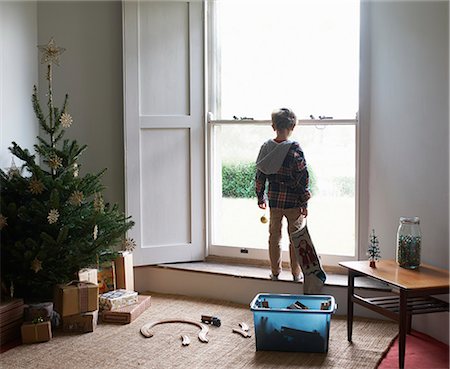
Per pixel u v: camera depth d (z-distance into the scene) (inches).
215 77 174.4
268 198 153.6
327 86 162.6
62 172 142.6
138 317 147.7
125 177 168.7
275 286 155.9
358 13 157.6
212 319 142.3
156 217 171.6
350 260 159.5
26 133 165.5
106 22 173.2
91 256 139.1
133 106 168.4
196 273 166.2
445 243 128.3
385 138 148.5
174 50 171.0
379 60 150.3
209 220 176.4
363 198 156.3
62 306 136.0
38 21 171.6
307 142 164.6
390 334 134.5
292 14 165.3
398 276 117.4
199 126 172.9
